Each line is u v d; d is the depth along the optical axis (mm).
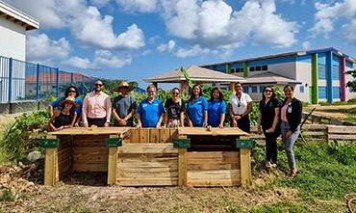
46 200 5090
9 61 14477
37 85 16828
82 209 4781
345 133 8797
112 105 7367
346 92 41719
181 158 5816
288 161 6648
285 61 35750
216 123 7191
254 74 38844
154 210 4797
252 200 5332
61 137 6047
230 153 5934
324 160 7809
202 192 5570
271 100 6984
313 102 36406
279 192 5711
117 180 5766
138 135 6547
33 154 7102
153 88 7004
